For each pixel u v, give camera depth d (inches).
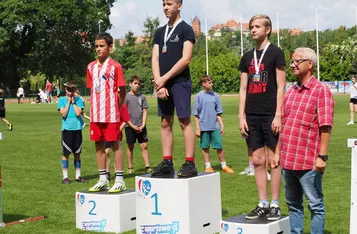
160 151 648.4
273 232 241.1
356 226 236.7
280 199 359.6
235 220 249.3
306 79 235.5
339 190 388.8
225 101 2105.1
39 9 2807.6
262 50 261.7
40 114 1503.4
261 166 263.6
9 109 1827.0
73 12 2859.3
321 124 228.7
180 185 260.4
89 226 293.7
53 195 389.4
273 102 258.7
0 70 3090.6
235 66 3056.1
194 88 3002.0
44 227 297.6
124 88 308.8
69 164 552.7
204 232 270.4
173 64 285.9
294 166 233.8
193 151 285.3
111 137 301.9
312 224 237.6
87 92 3297.2
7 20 2805.1
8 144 735.1
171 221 263.0
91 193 296.2
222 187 409.4
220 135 484.7
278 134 256.5
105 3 3090.6
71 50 3034.0
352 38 3580.2
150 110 1567.4
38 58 3021.7
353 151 236.5
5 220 314.8
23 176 474.3
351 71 3506.4
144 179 268.2
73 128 442.3
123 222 290.4
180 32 285.7
